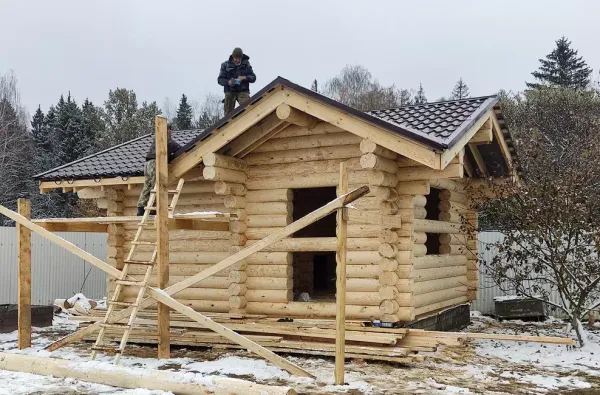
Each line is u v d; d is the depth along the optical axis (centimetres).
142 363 853
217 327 778
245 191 1050
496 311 1356
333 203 708
